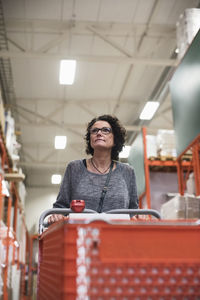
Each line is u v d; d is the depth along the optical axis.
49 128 13.79
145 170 8.13
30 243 18.39
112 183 2.48
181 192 6.21
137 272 1.32
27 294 16.52
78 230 1.32
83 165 2.56
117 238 1.34
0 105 6.17
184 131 5.76
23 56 8.12
